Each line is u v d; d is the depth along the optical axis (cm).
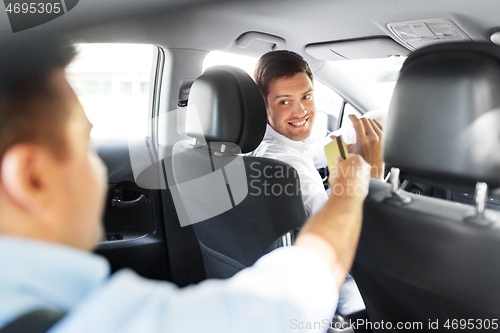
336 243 48
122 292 32
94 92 191
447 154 78
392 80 241
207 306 33
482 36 158
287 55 167
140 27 164
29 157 30
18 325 29
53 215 31
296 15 174
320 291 40
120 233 191
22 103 30
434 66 78
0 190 30
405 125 83
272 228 121
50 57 32
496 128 74
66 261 31
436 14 154
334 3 160
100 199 35
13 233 31
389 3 154
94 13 143
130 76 195
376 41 188
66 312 32
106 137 193
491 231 76
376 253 97
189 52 191
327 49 207
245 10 170
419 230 85
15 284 30
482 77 73
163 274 200
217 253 154
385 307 107
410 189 200
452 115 77
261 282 38
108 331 30
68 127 32
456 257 82
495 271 78
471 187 79
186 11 165
